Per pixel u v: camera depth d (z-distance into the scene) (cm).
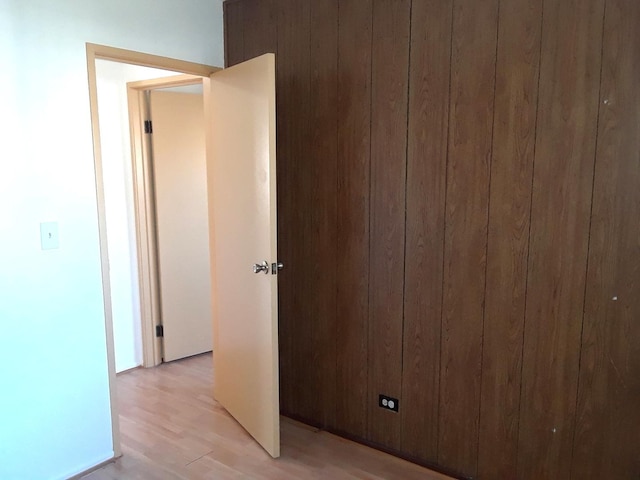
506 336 214
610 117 182
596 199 188
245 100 252
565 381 202
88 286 239
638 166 179
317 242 271
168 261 373
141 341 372
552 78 192
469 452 230
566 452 205
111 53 243
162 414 300
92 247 240
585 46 184
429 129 225
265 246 245
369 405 262
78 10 229
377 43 236
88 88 234
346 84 249
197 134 378
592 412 197
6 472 214
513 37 199
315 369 282
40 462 225
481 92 209
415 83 226
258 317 256
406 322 242
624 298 186
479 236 216
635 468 191
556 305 200
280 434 278
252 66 243
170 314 379
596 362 194
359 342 261
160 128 359
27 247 215
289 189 279
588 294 193
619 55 178
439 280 229
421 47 223
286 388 298
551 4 189
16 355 214
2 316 208
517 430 216
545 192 198
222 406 309
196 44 286
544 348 205
